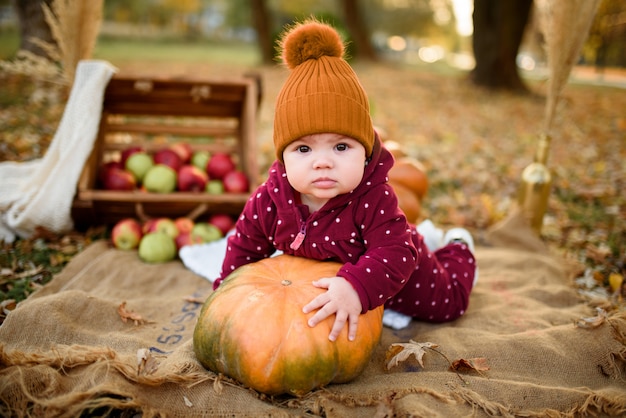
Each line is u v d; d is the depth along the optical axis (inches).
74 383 70.1
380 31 1441.9
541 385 77.4
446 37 1643.7
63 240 131.6
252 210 82.8
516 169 239.3
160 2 1326.3
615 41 892.0
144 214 135.4
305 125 68.7
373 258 73.5
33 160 184.7
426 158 247.8
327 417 66.7
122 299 103.0
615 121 377.4
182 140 244.2
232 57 781.9
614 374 82.7
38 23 220.1
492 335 89.7
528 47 1251.2
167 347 86.4
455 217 168.1
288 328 67.9
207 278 114.9
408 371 81.3
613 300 114.6
